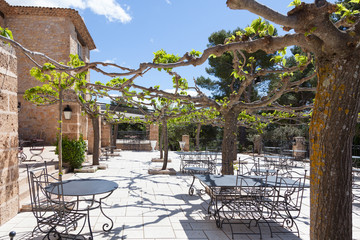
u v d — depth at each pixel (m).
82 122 11.07
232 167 5.80
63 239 3.27
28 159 8.29
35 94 8.08
